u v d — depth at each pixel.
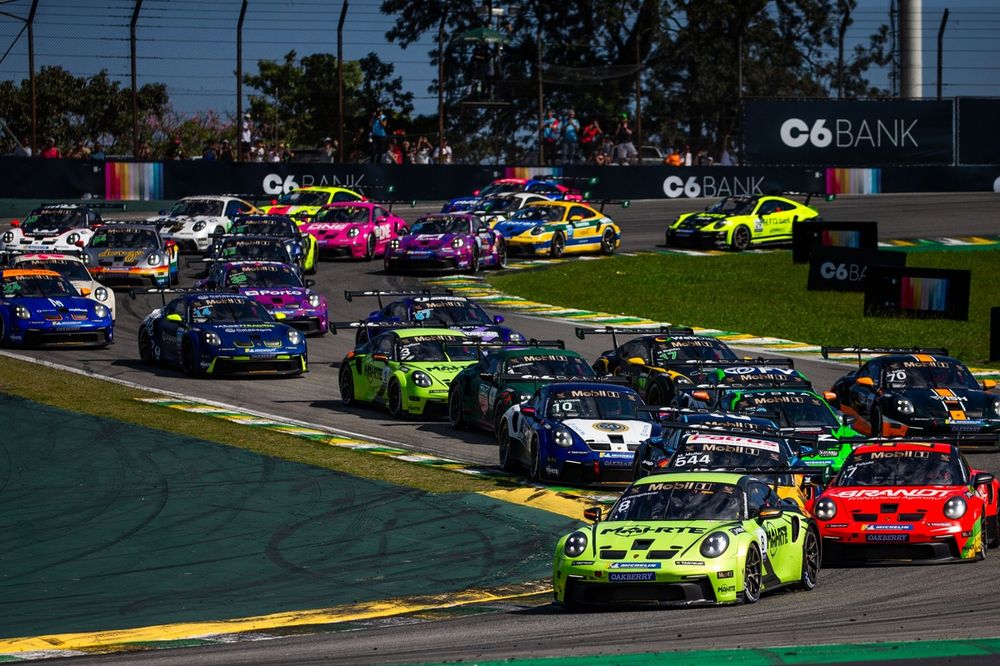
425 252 151.25
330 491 69.50
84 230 150.75
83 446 78.56
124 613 48.88
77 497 67.62
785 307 140.50
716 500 50.19
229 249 133.12
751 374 81.62
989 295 147.88
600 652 39.81
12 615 48.66
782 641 40.78
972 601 47.44
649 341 95.19
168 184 186.75
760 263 166.75
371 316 109.00
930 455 60.25
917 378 87.00
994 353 113.06
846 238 164.25
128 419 86.06
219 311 106.12
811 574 51.94
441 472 74.75
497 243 159.50
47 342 113.94
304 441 81.69
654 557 46.84
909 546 55.44
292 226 149.50
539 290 147.38
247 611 49.06
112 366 107.12
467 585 53.22
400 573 55.06
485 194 188.00
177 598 51.12
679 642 40.97
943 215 198.00
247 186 188.75
